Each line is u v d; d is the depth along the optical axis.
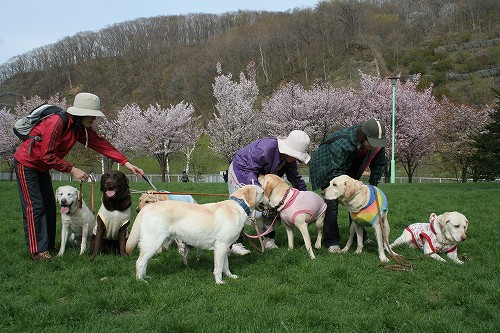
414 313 4.11
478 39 81.88
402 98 32.78
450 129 36.50
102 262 5.93
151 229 4.98
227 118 40.22
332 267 5.38
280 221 6.96
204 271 5.48
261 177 6.42
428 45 83.25
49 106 6.38
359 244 6.41
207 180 49.47
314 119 37.19
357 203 6.00
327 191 6.07
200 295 4.60
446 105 40.22
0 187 21.88
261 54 80.00
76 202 6.43
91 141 6.82
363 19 84.06
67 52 106.25
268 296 4.46
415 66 74.31
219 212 5.17
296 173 7.36
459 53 77.69
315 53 75.75
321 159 6.60
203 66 83.00
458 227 5.94
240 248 6.44
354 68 64.62
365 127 6.21
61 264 5.80
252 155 6.51
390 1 101.19
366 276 5.25
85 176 6.39
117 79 95.81
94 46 108.31
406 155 34.22
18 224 9.33
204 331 3.67
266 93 71.81
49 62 104.88
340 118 36.75
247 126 39.97
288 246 6.77
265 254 6.30
